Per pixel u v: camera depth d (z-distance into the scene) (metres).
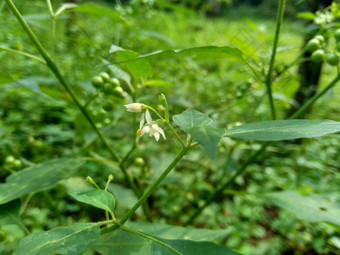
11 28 0.34
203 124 0.07
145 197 0.09
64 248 0.07
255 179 0.27
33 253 0.07
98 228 0.08
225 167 0.21
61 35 0.26
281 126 0.08
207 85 0.34
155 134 0.09
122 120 0.23
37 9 0.36
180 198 0.24
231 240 0.21
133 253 0.11
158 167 0.18
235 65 0.42
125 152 0.25
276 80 0.18
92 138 0.19
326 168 0.25
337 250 0.20
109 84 0.14
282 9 0.12
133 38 0.35
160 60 0.40
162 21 0.60
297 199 0.15
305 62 0.24
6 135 0.22
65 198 0.22
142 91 0.21
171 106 0.23
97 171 0.23
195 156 0.26
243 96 0.21
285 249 0.21
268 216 0.24
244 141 0.20
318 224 0.21
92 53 0.23
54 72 0.13
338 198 0.21
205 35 0.64
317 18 0.15
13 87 0.18
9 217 0.11
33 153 0.24
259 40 0.21
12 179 0.13
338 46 0.13
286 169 0.26
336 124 0.08
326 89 0.14
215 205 0.24
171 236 0.12
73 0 0.32
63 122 0.30
